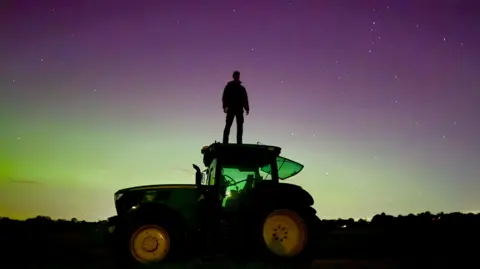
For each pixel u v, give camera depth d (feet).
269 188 27.20
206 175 31.32
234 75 35.45
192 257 27.40
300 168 30.73
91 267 25.09
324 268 24.77
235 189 28.84
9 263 26.91
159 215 26.04
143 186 28.78
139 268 24.38
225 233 26.99
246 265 26.08
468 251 32.42
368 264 26.17
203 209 27.35
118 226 25.77
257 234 26.11
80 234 51.47
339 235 50.24
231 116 34.65
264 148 29.01
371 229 58.75
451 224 59.93
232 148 28.71
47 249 35.14
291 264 26.04
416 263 26.32
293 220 26.86
